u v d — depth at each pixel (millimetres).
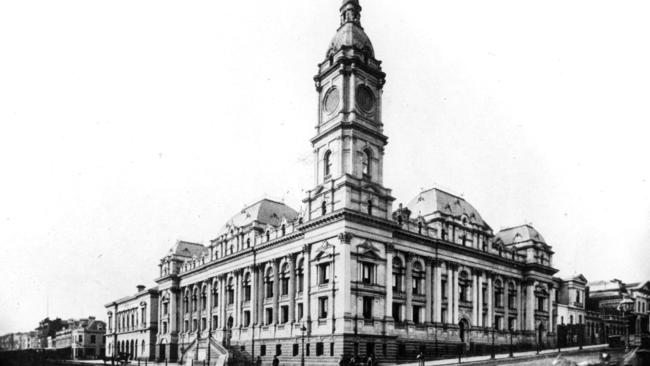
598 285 120375
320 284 74125
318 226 75438
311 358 72375
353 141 75312
